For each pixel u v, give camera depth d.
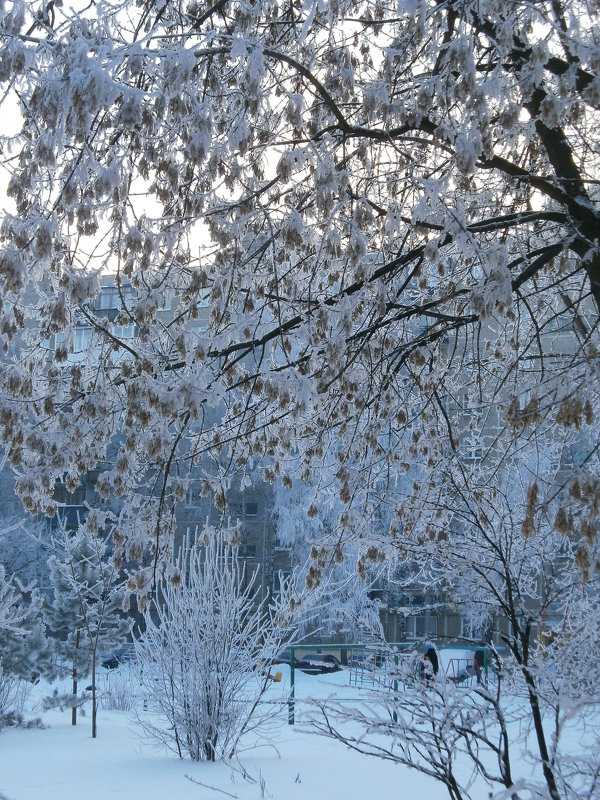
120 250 5.48
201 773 10.78
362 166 6.71
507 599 6.32
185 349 5.09
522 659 5.67
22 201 5.08
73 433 5.44
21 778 10.58
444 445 7.64
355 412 6.62
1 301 4.59
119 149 5.47
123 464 5.25
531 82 5.02
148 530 5.57
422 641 6.16
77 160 4.75
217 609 12.76
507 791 4.36
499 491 6.70
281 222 5.92
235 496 28.77
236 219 5.71
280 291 6.82
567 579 6.72
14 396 5.26
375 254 6.65
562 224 6.14
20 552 31.83
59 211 5.31
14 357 5.81
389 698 5.25
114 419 5.79
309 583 6.16
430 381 6.73
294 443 6.86
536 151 7.08
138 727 14.83
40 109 4.30
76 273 5.18
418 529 7.07
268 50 5.12
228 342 5.37
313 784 9.78
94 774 10.76
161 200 5.33
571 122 6.11
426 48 6.12
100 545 15.68
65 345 5.53
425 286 6.88
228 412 6.41
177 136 5.50
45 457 5.39
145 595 5.50
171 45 4.79
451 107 5.39
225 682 11.87
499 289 4.83
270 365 6.81
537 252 5.98
